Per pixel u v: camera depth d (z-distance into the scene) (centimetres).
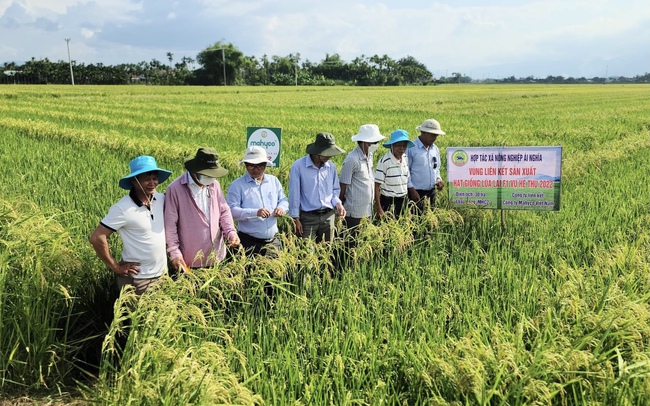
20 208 661
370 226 619
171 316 405
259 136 897
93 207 827
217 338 461
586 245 727
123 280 510
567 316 477
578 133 2170
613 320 409
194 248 550
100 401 369
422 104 4778
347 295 534
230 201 634
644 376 361
